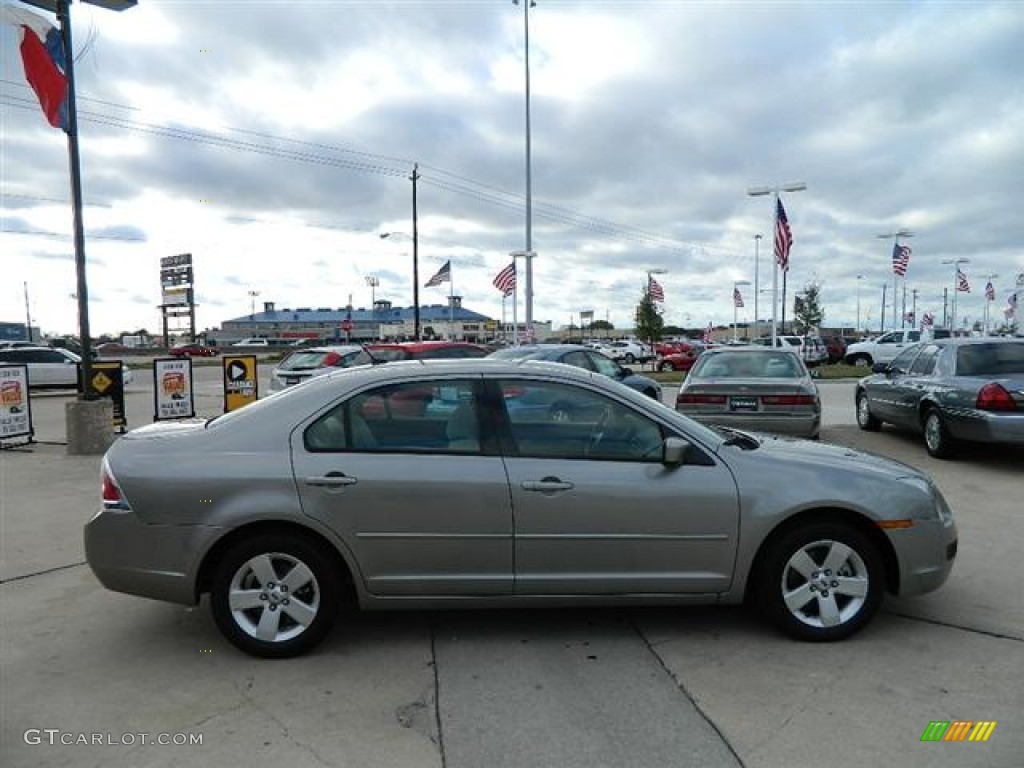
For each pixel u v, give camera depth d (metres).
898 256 38.19
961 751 3.11
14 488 8.47
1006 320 75.75
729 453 4.19
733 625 4.40
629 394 4.25
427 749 3.15
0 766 3.06
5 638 4.32
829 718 3.37
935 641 4.15
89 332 10.98
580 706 3.49
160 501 3.93
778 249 29.97
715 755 3.09
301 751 3.15
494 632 4.34
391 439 4.08
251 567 3.98
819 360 41.06
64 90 10.28
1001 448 10.48
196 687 3.71
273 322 134.88
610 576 4.06
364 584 4.00
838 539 4.11
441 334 102.00
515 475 4.01
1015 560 5.54
